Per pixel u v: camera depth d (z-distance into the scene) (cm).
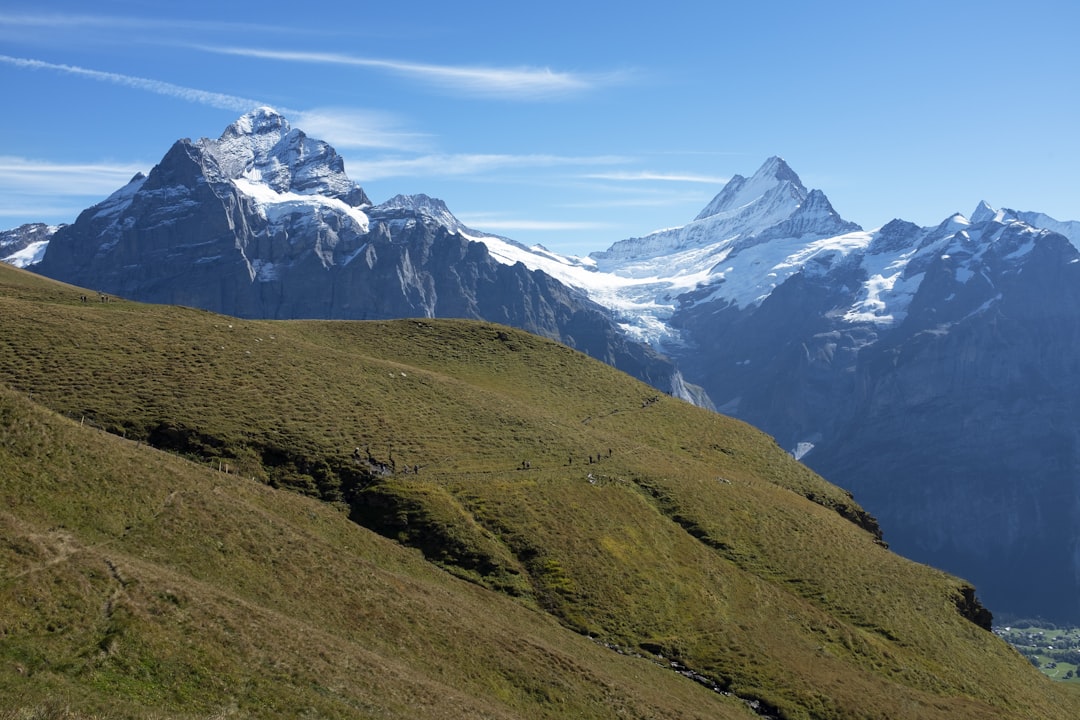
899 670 8519
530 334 18362
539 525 8688
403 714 4419
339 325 17088
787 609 8962
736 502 11219
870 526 14112
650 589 8319
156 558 5256
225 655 4212
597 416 14575
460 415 11694
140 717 3453
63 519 5209
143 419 8812
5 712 3164
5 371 9188
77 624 3938
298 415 9919
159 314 13525
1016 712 8656
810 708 7138
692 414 16162
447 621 6175
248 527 6147
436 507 8475
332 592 5844
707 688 7162
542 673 6003
